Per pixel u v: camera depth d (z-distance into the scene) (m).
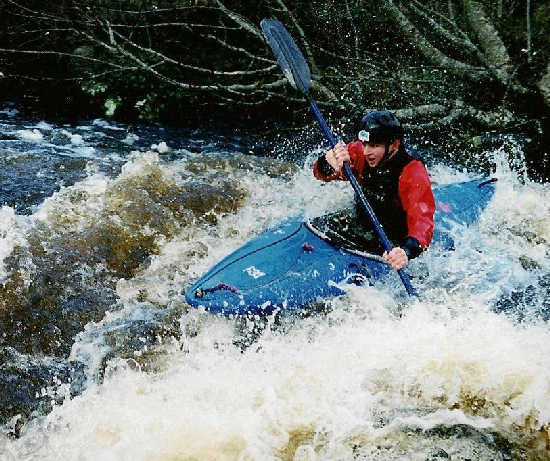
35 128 7.04
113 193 5.14
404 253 3.63
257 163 6.12
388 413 3.34
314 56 8.06
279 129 7.61
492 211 5.21
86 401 3.46
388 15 7.20
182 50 8.10
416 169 3.83
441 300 4.11
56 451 3.17
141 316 4.08
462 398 3.41
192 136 7.35
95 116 7.57
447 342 3.71
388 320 3.92
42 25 7.82
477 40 7.30
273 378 3.56
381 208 4.00
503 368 3.51
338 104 7.54
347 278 4.05
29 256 4.32
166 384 3.56
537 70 6.86
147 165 5.59
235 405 3.39
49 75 7.88
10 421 3.36
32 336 3.85
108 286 4.30
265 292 3.90
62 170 5.76
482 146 6.74
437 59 7.13
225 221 5.11
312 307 3.96
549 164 6.40
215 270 4.08
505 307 4.19
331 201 5.44
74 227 4.69
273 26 4.79
